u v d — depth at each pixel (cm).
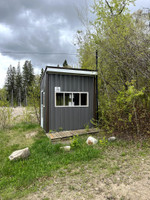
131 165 269
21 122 816
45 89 535
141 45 399
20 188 231
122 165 273
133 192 191
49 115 526
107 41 498
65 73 537
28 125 733
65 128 549
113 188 203
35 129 657
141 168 253
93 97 600
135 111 385
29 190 220
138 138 395
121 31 462
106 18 547
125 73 465
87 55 822
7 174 278
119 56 448
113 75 519
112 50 466
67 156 334
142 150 336
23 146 439
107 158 311
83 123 580
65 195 198
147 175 229
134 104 393
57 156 342
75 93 568
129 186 205
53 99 532
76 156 328
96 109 595
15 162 321
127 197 182
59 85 541
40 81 778
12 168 294
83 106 580
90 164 289
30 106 820
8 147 433
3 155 372
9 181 253
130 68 431
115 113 437
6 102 716
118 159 301
